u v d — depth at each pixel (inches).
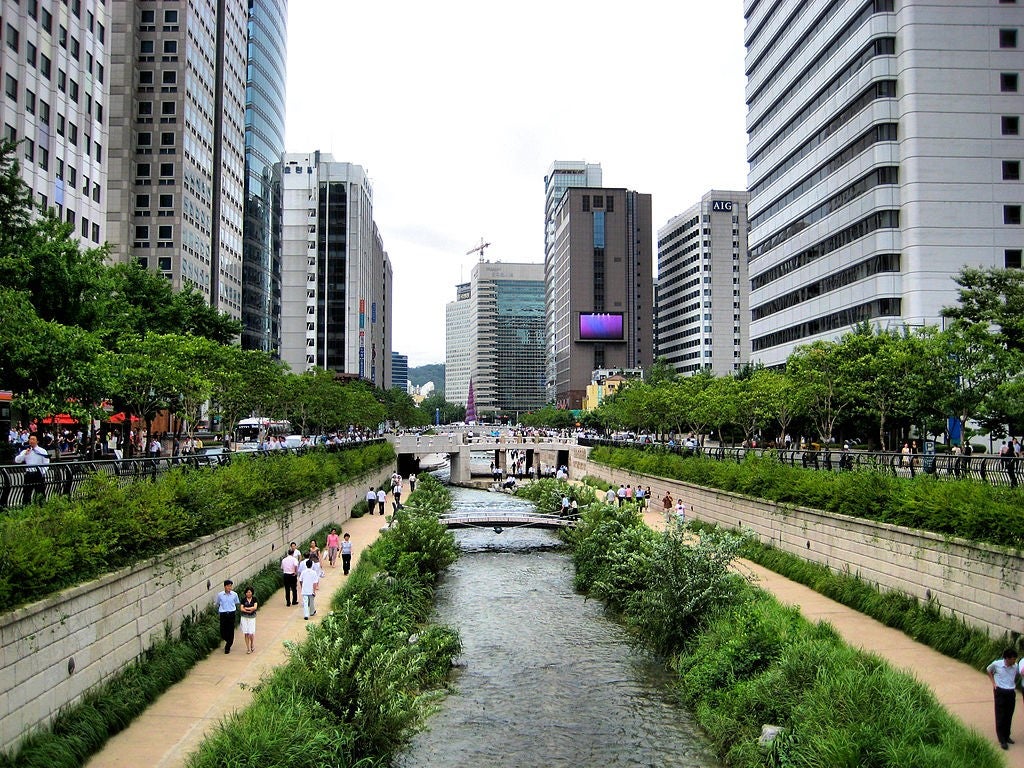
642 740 717.3
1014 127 2407.7
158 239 3454.7
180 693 690.2
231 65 4239.7
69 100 2208.4
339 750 591.5
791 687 684.7
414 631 994.7
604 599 1267.2
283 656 804.0
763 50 3464.6
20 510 621.9
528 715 780.6
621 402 3326.8
